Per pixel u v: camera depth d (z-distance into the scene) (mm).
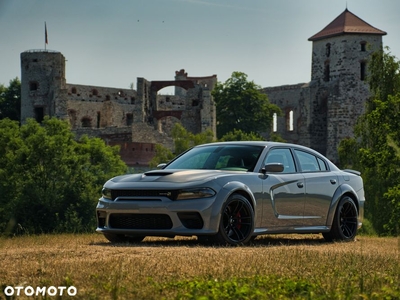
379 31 91438
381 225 40125
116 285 7004
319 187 12430
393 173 34906
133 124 84562
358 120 49156
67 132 55688
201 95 95688
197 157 11875
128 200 10812
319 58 93812
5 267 8344
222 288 6961
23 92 98000
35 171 48719
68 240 12422
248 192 11008
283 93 104312
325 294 6793
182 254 9258
